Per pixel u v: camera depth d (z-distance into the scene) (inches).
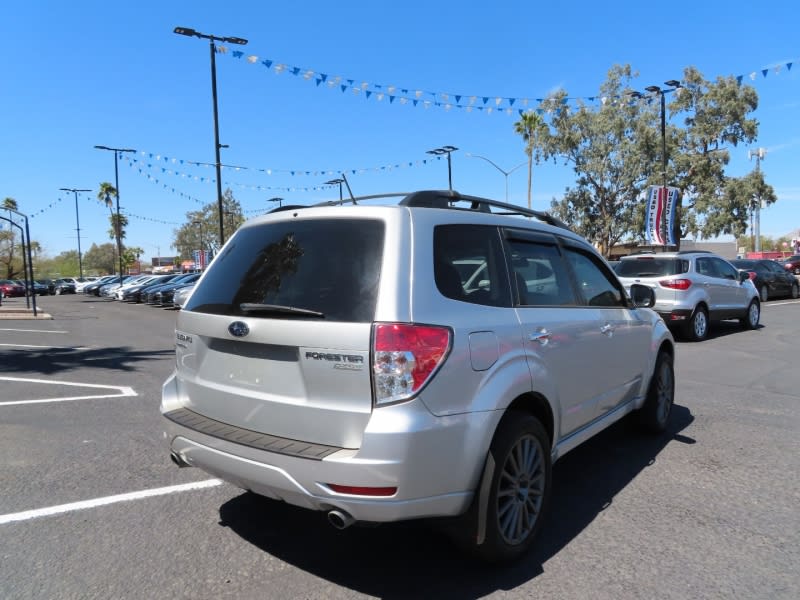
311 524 148.9
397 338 106.2
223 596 116.6
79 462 193.0
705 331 469.1
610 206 1723.7
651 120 1631.4
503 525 125.3
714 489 169.5
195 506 159.3
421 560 131.0
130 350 466.6
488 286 132.2
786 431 223.8
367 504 104.6
